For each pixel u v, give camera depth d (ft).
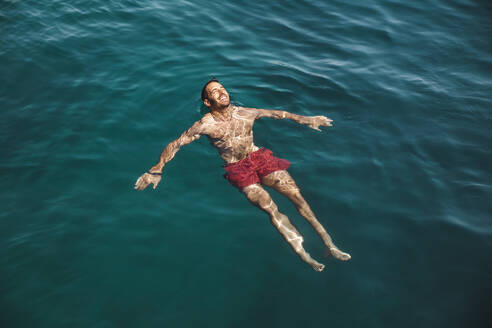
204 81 21.40
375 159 17.21
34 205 14.17
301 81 22.13
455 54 25.61
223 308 11.62
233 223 14.25
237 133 16.60
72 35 23.57
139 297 11.76
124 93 19.90
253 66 23.09
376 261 13.08
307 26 27.84
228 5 29.35
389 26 28.50
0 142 16.47
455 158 17.46
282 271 12.71
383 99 21.17
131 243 13.28
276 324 11.25
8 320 10.90
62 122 17.80
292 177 16.05
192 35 25.34
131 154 16.67
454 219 14.55
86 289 11.84
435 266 12.90
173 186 15.46
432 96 21.56
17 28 23.38
